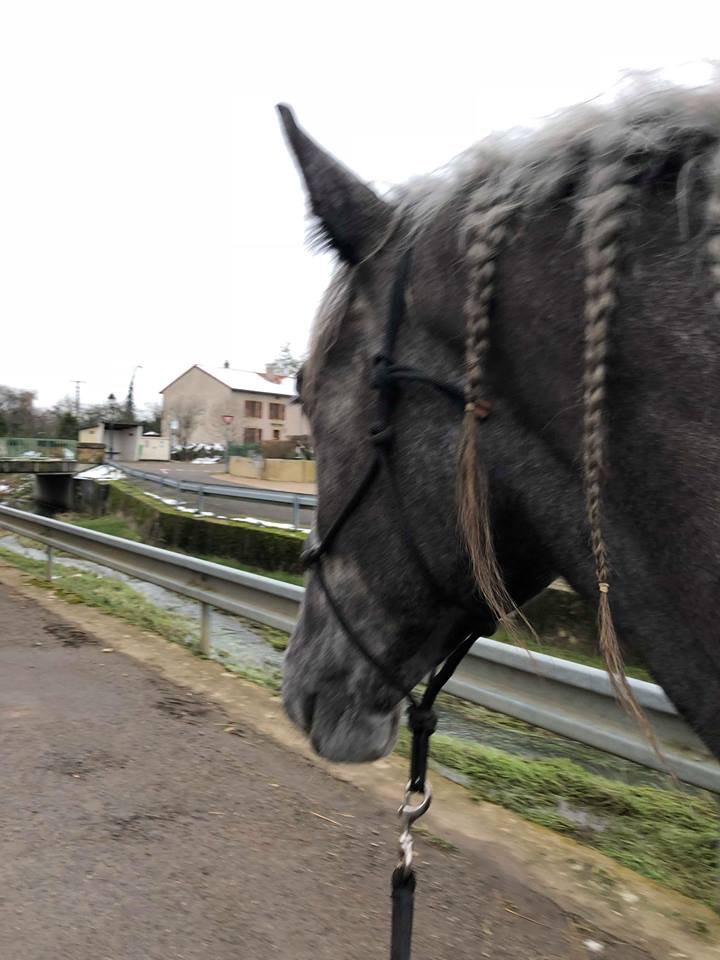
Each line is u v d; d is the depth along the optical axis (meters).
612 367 1.00
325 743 1.47
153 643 6.33
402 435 1.27
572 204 1.08
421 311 1.24
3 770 3.80
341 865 3.03
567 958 2.48
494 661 3.68
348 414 1.37
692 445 0.94
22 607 7.52
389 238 1.32
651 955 2.49
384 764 4.00
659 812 3.51
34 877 2.90
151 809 3.45
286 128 1.39
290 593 5.19
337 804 3.55
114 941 2.55
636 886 2.87
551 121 1.13
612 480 1.02
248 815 3.42
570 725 3.31
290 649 1.60
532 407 1.11
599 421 0.98
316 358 1.44
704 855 3.08
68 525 8.38
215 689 5.16
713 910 2.72
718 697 1.00
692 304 0.96
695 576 0.95
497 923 2.67
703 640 0.96
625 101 1.06
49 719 4.51
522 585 1.30
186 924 2.65
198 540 16.64
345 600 1.43
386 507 1.33
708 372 0.93
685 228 0.97
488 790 3.72
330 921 2.68
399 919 1.47
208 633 6.11
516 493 1.16
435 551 1.28
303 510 19.84
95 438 56.41
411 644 1.40
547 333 1.07
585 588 1.12
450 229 1.21
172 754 4.07
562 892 2.84
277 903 2.78
